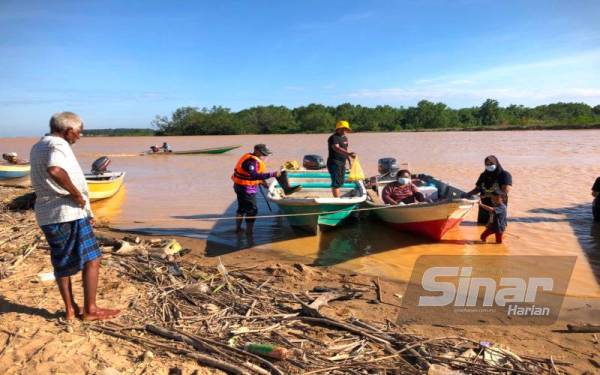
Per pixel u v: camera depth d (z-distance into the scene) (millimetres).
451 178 16812
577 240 8766
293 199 8867
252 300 5719
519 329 5250
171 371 4008
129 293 5738
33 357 4012
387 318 5453
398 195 9859
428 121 83188
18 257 7023
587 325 5195
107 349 4254
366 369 4184
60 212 4270
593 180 15336
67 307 4680
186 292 5812
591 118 61438
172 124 83375
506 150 27750
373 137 50906
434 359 4316
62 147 4160
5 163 16906
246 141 51719
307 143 44156
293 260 8008
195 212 12055
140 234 9789
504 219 8602
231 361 4207
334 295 5914
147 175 19875
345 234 9586
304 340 4672
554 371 4215
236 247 8820
